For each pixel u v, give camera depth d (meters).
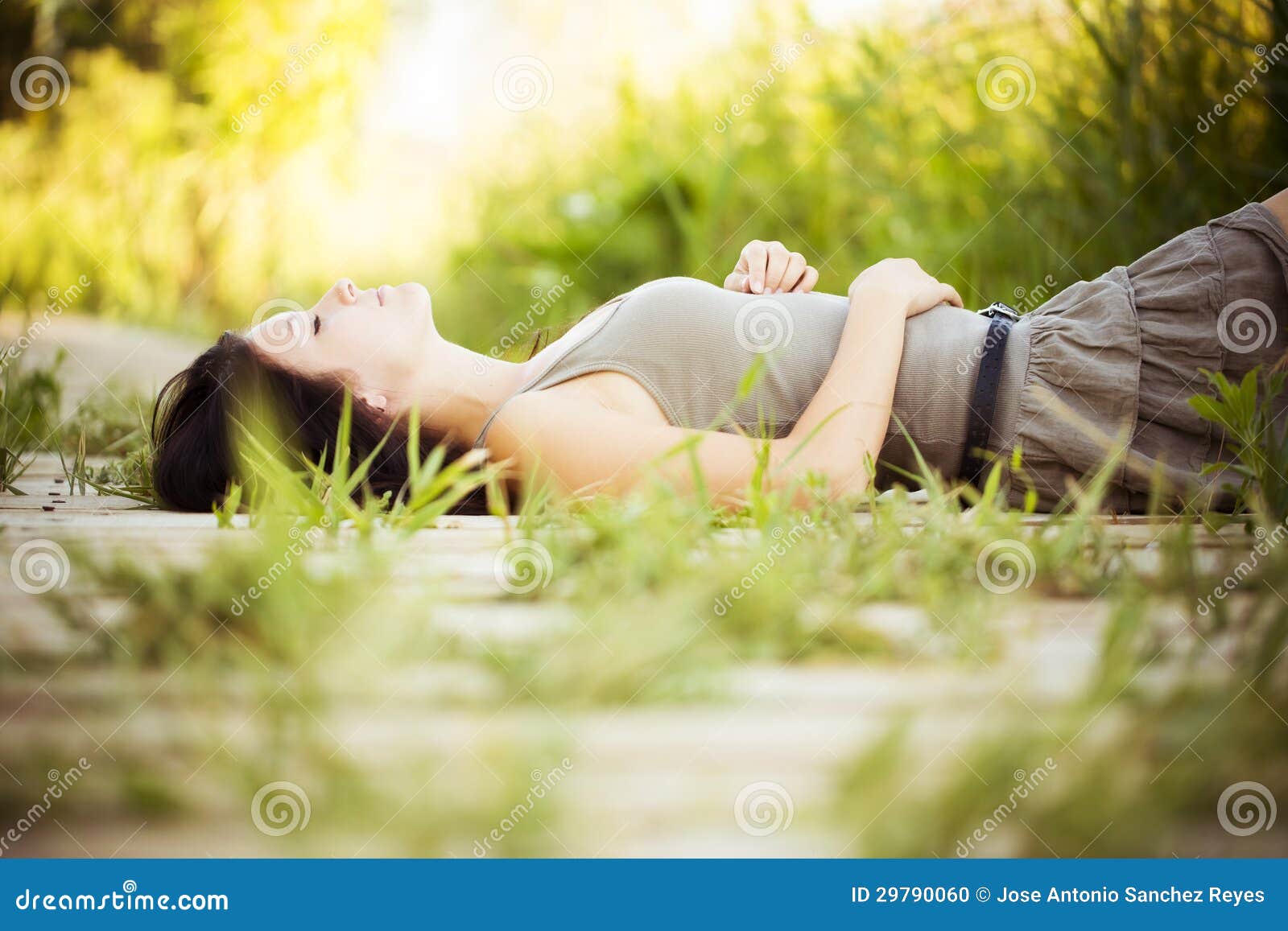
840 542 2.00
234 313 8.95
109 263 8.46
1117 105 4.81
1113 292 2.71
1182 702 1.22
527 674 1.40
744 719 1.34
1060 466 2.66
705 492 2.18
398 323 2.85
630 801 1.15
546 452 2.56
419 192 9.25
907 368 2.72
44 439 4.29
